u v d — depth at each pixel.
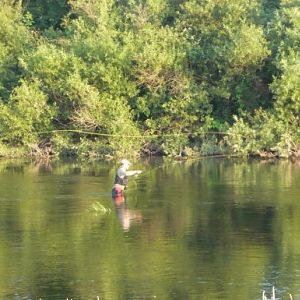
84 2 137.12
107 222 76.12
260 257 64.75
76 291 57.75
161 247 67.81
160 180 98.56
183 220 76.62
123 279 59.97
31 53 131.25
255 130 120.31
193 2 132.50
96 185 95.12
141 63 124.62
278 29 126.44
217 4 131.75
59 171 107.62
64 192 90.88
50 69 126.94
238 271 61.47
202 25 131.88
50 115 126.19
